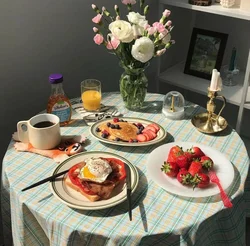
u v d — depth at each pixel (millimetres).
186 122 1516
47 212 1087
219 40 2197
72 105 1630
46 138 1309
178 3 1990
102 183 1130
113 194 1135
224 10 1850
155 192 1163
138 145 1322
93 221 1059
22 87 1762
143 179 1215
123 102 1650
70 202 1089
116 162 1233
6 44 1629
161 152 1305
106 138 1375
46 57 1807
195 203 1122
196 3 1934
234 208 1175
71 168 1195
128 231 1027
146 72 2391
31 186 1146
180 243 1053
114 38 1394
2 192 1331
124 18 2111
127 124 1433
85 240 1043
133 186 1139
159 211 1093
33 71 1776
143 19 1419
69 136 1396
